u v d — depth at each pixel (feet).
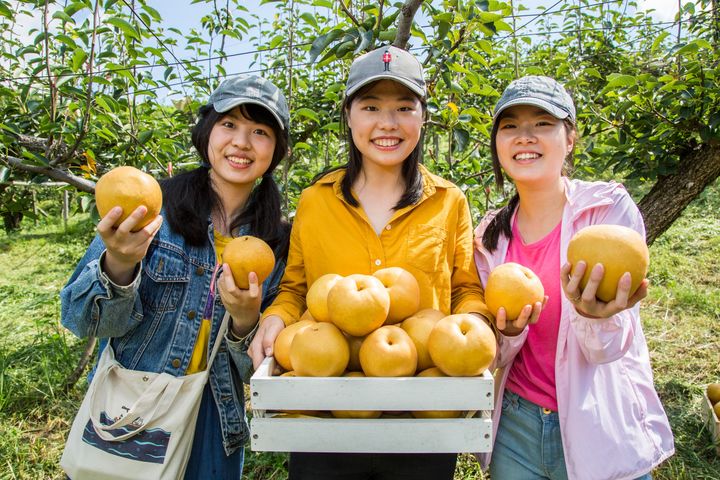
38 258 27.76
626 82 10.64
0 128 9.72
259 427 4.02
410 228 5.54
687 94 10.46
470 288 5.75
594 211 5.42
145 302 5.44
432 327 4.54
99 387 5.25
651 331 14.65
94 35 8.86
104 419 5.17
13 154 10.73
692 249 21.29
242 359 5.41
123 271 4.69
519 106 5.44
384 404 3.97
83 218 38.14
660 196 11.84
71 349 14.53
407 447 4.00
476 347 4.00
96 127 10.52
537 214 5.78
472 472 9.15
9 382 12.42
